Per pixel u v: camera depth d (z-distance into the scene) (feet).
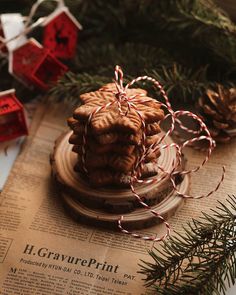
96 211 1.69
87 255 1.63
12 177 1.83
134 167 1.62
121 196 1.66
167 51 2.08
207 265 1.47
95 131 1.50
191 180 1.80
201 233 1.53
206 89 1.90
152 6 2.01
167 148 1.79
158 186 1.68
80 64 2.07
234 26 1.93
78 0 2.11
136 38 2.15
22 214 1.73
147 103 1.61
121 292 1.55
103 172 1.65
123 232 1.64
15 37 1.95
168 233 1.59
